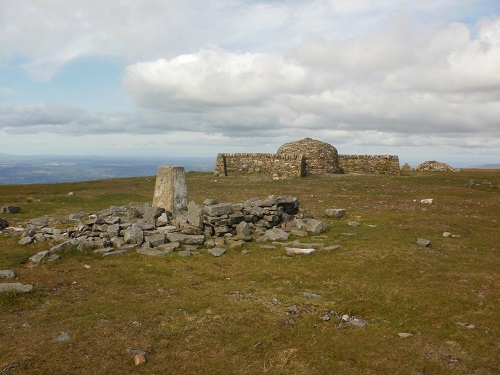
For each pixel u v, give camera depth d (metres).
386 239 15.56
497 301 9.12
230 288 10.13
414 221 19.55
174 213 18.92
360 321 8.27
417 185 36.59
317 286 10.39
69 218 20.28
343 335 7.55
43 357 6.54
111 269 11.75
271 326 7.86
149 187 38.50
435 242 15.15
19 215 22.16
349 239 15.73
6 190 34.84
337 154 53.44
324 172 50.19
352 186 35.81
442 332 7.62
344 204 25.45
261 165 51.22
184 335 7.44
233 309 8.62
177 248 14.28
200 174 53.00
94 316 8.23
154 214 17.94
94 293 9.75
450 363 6.52
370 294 9.64
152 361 6.54
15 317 8.16
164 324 7.87
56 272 11.32
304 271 11.60
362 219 19.98
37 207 25.19
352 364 6.50
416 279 10.84
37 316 8.22
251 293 9.78
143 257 13.26
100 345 6.99
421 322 8.10
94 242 14.29
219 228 16.05
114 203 27.62
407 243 14.87
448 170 56.31
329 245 14.66
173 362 6.51
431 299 9.22
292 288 10.20
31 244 14.59
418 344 7.14
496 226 18.69
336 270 11.70
